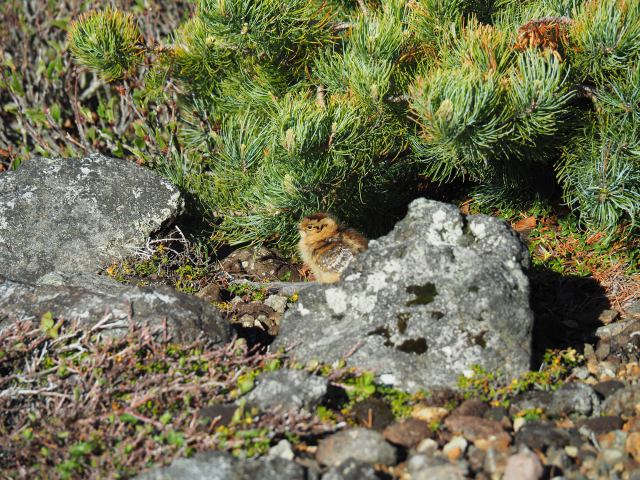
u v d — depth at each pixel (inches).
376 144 96.4
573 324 91.7
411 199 102.6
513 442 81.1
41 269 96.3
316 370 84.0
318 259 92.2
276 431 80.7
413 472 79.2
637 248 97.3
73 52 101.4
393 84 95.5
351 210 99.3
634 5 93.0
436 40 98.2
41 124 115.4
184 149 106.3
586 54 93.7
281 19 96.8
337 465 79.1
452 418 81.9
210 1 96.0
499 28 95.3
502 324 84.1
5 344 84.0
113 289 89.7
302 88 99.9
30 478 79.0
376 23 95.1
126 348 83.4
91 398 81.5
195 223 102.0
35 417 81.3
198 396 82.0
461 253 85.8
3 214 97.3
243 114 101.0
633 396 83.1
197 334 85.7
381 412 82.4
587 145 95.3
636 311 92.7
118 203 98.4
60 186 98.5
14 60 120.6
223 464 78.4
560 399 82.8
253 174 99.3
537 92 90.7
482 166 97.1
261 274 100.0
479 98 89.7
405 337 84.5
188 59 99.9
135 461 79.4
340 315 86.2
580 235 98.8
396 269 85.7
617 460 79.7
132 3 123.1
